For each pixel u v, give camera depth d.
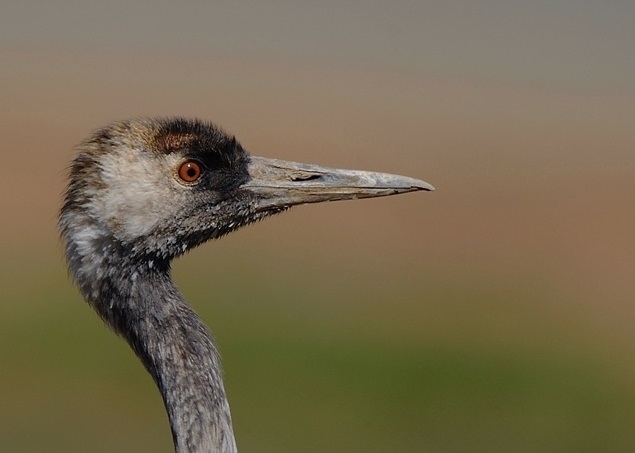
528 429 19.66
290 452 18.36
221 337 21.28
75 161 10.09
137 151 10.17
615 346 22.59
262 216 10.83
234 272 24.38
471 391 20.59
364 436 18.94
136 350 9.95
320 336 21.81
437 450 19.05
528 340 22.53
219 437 9.64
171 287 10.12
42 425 18.56
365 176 11.04
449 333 22.50
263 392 19.86
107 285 9.98
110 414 18.89
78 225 9.98
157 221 10.18
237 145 10.75
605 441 19.64
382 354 21.22
